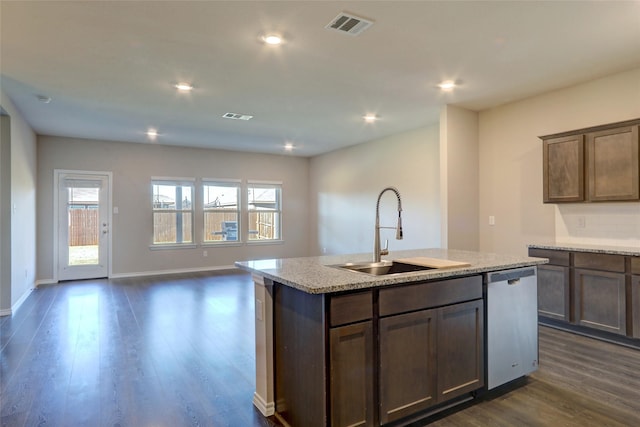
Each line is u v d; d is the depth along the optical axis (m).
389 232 6.62
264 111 5.00
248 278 6.87
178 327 4.00
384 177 6.75
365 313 1.96
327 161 8.38
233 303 5.02
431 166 5.82
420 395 2.17
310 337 1.95
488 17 2.64
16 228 4.84
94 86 4.02
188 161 7.72
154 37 2.91
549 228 4.29
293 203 8.90
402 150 6.36
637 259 3.22
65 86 4.02
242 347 3.42
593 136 3.70
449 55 3.28
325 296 1.84
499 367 2.53
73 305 4.96
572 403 2.39
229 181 8.14
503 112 4.74
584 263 3.58
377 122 5.64
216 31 2.82
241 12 2.55
